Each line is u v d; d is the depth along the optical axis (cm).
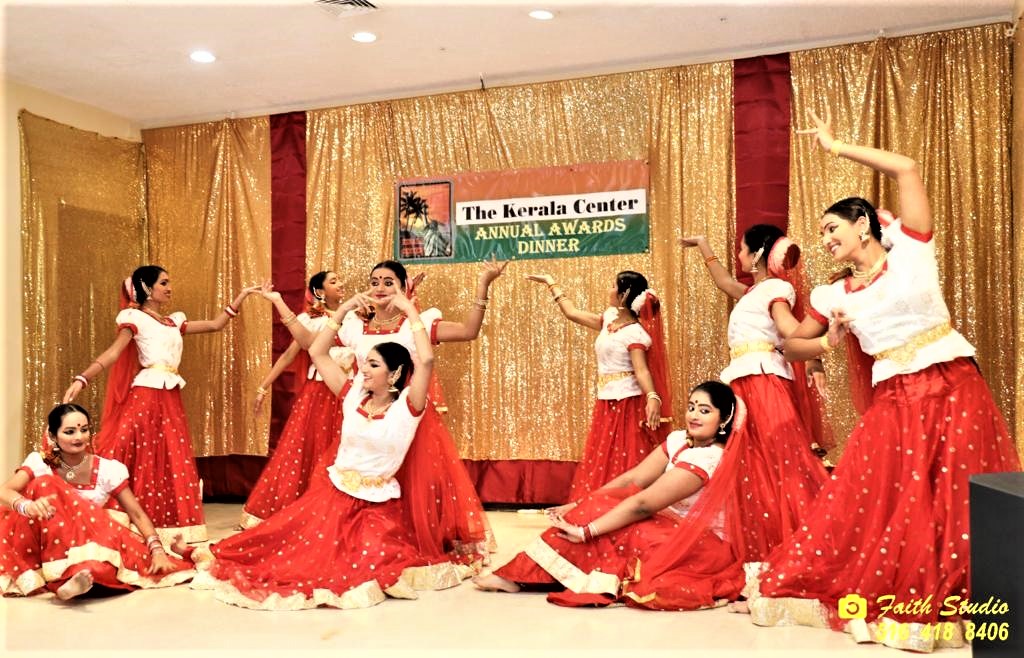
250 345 699
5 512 392
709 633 312
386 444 394
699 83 596
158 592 393
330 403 572
